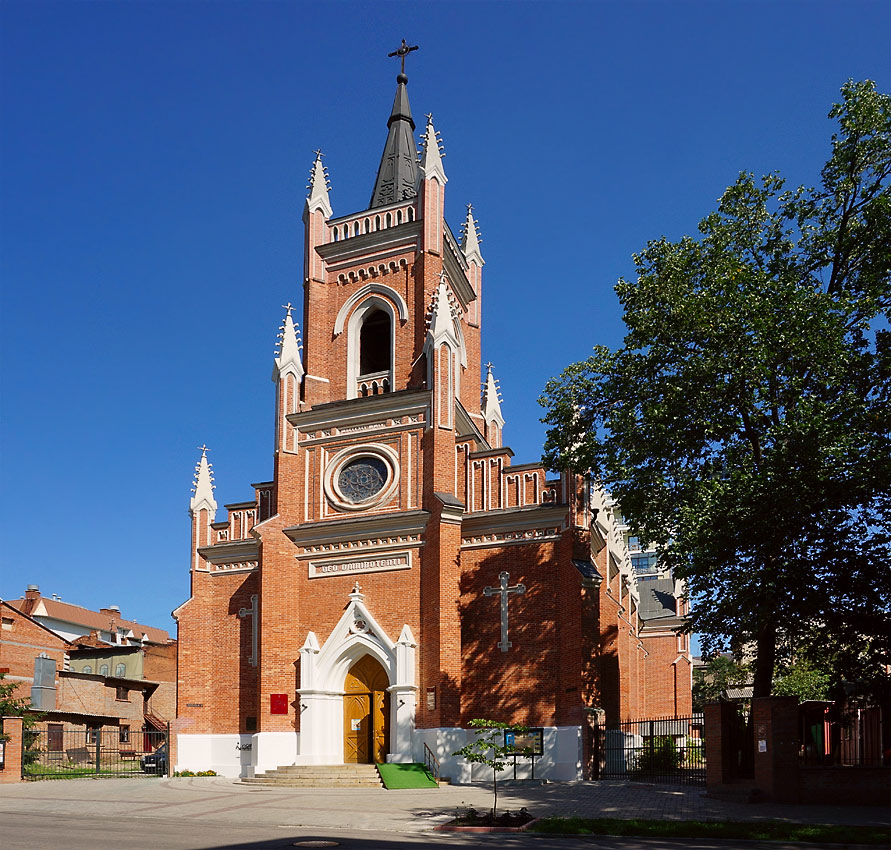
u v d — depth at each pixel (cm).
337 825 2595
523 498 4328
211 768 4572
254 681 4597
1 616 6856
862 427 3039
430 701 4075
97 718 6281
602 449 3566
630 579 6800
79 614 11312
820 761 3300
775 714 2998
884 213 3378
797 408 3098
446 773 3962
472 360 5447
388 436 4566
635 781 3853
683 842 2220
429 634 4172
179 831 2405
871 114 3488
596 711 4028
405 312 4831
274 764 4259
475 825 2536
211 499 4947
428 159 4953
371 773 4006
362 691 4372
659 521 3375
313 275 5047
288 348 4847
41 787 3812
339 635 4366
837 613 3206
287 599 4512
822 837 2180
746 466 3216
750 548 3112
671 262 3550
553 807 2941
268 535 4538
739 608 3086
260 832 2406
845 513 3122
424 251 4825
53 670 6081
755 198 3672
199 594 4791
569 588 4072
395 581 4347
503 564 4275
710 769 3195
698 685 8575
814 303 3209
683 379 3344
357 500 4550
